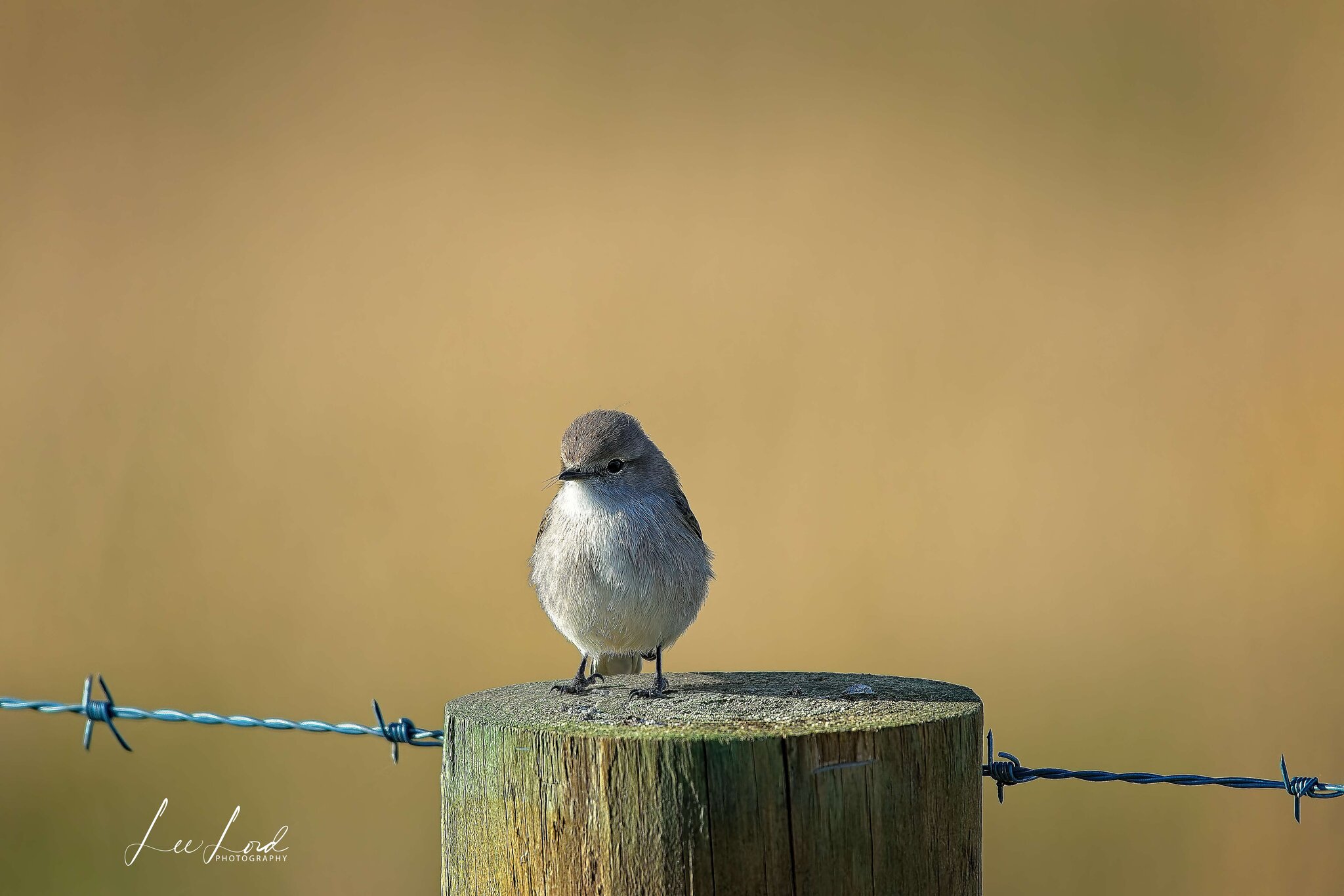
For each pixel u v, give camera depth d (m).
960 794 7.74
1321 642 19.55
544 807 7.34
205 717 10.48
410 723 10.11
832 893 7.11
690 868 7.02
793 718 7.88
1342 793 9.21
